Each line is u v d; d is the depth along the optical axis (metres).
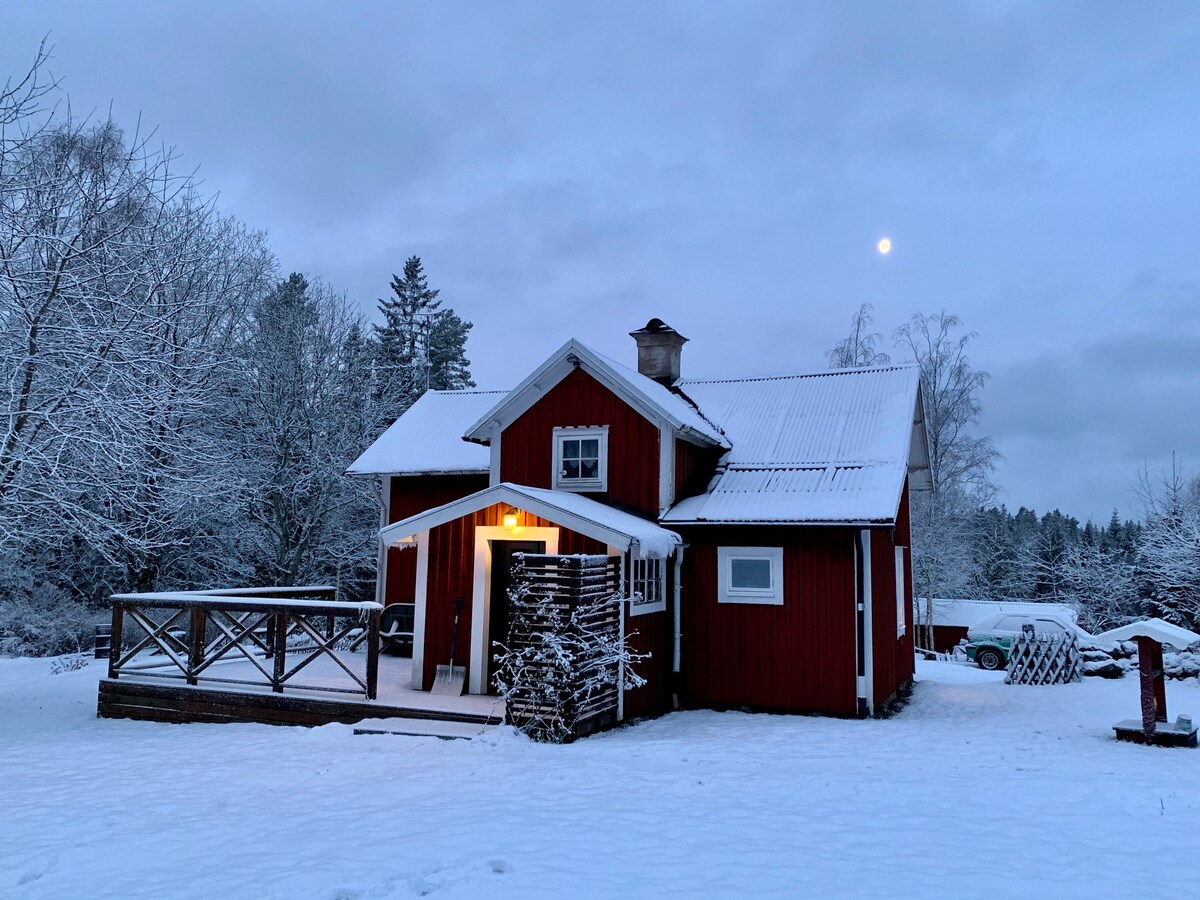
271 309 27.95
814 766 8.91
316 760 9.19
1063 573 38.00
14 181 13.39
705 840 6.14
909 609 17.45
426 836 6.19
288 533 26.41
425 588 12.54
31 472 13.09
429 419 19.66
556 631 10.24
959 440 31.33
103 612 23.08
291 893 5.06
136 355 14.01
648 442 13.78
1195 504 28.59
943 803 7.28
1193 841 6.20
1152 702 10.40
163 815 7.12
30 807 7.48
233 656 15.80
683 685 13.55
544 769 8.52
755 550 13.41
